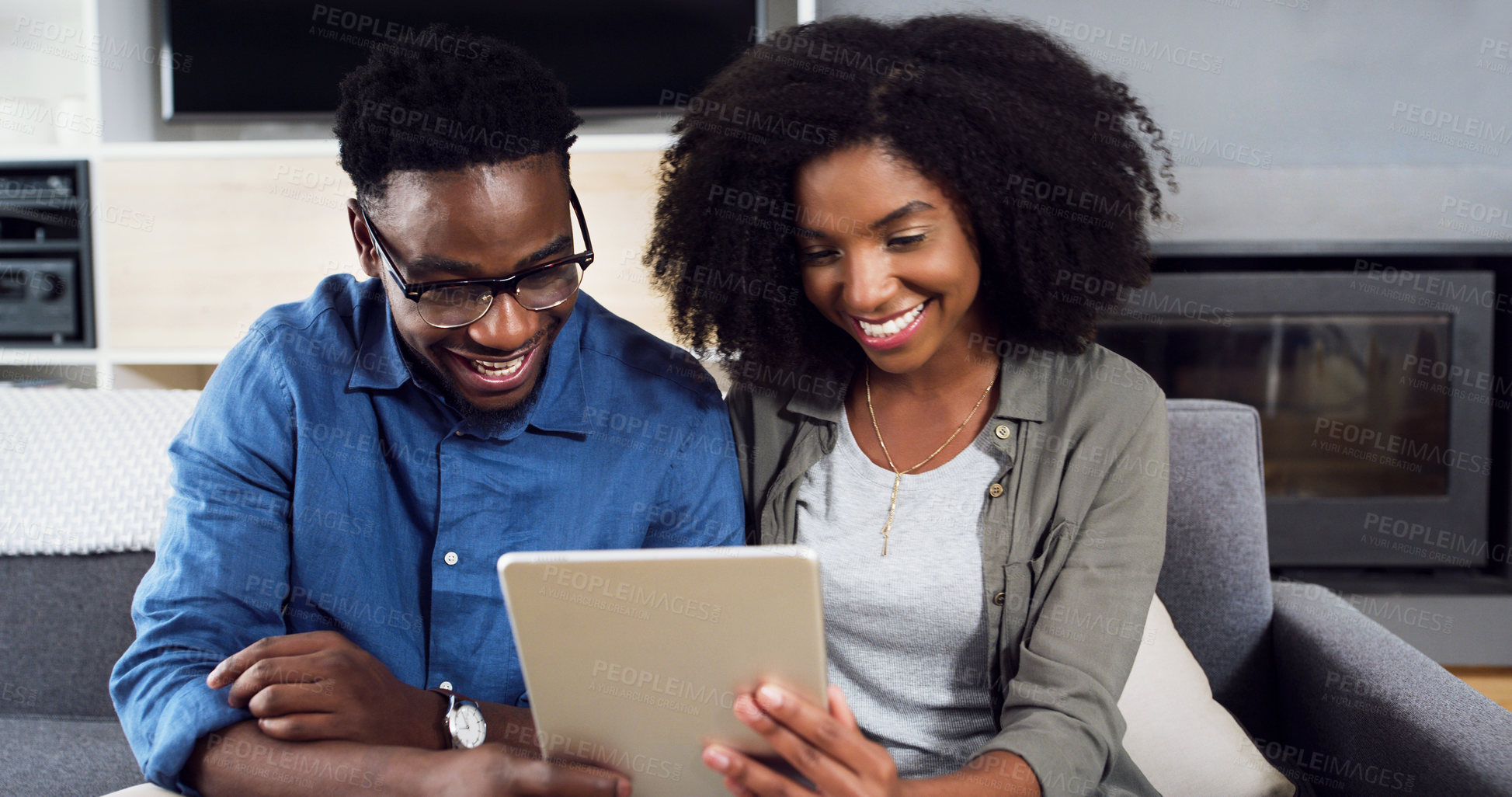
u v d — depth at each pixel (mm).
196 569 858
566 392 975
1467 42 2396
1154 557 916
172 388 2656
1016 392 963
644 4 2564
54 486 1323
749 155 925
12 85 2736
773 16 2564
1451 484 2312
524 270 823
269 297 2395
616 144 2295
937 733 957
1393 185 2367
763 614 635
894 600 948
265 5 2609
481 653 953
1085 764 811
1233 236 2404
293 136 2729
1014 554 934
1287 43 2443
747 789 691
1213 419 1266
